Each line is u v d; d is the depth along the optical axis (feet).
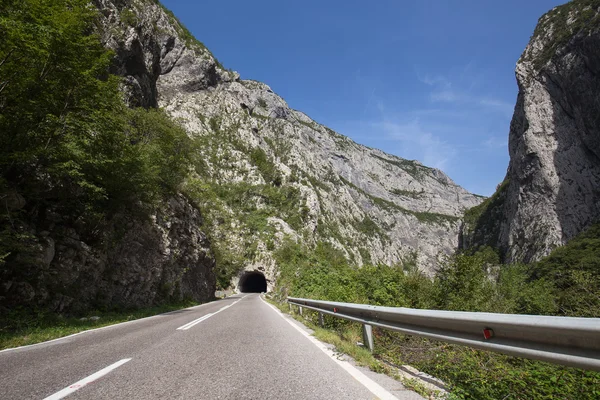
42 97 42.52
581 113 343.26
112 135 53.16
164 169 91.15
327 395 11.87
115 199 60.49
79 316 47.85
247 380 13.85
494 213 519.60
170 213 95.35
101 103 51.37
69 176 47.26
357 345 21.57
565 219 332.39
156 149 82.33
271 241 310.65
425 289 38.68
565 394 11.62
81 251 51.93
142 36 163.94
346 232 611.47
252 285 354.13
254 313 52.29
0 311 34.81
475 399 11.41
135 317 49.01
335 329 31.27
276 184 497.87
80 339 26.73
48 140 43.96
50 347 22.94
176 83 474.49
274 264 278.26
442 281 38.45
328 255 337.31
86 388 12.64
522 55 455.22
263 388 12.72
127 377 14.29
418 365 16.66
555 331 8.27
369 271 50.16
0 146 39.83
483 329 11.13
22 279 39.42
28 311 37.78
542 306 35.55
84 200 54.85
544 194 357.61
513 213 403.34
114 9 142.72
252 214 374.43
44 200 47.75
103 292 58.39
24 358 18.93
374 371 15.47
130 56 136.56
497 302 36.68
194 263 116.78
